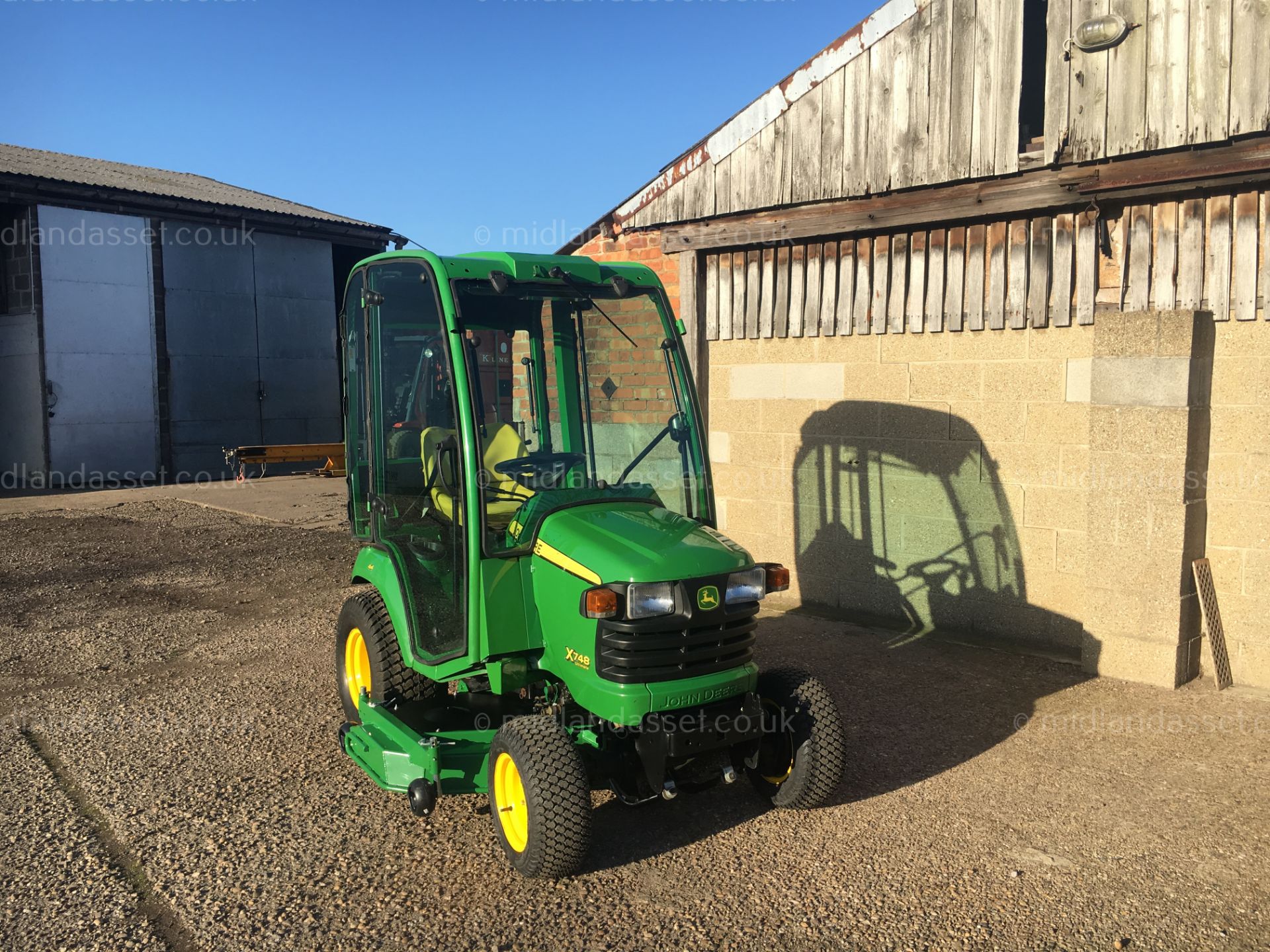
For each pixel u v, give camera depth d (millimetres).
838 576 7891
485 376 4176
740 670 3914
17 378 17531
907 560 7434
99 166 20719
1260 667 5848
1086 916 3508
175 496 15352
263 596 8711
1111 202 6117
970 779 4676
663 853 4016
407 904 3641
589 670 3729
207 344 19375
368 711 4574
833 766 4117
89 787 4664
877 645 6922
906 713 5555
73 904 3639
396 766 4121
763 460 8328
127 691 6094
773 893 3689
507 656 4066
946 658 6574
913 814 4320
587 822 3605
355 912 3588
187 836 4172
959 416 7027
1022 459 6730
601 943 3381
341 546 11094
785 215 7723
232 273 19719
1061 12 6086
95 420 17781
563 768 3617
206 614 8047
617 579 3645
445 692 4957
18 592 8844
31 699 5934
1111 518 6020
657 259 8828
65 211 17188
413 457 4590
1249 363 5707
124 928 3486
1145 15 5742
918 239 7133
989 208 6547
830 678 6199
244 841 4133
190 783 4719
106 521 12883
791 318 7949
